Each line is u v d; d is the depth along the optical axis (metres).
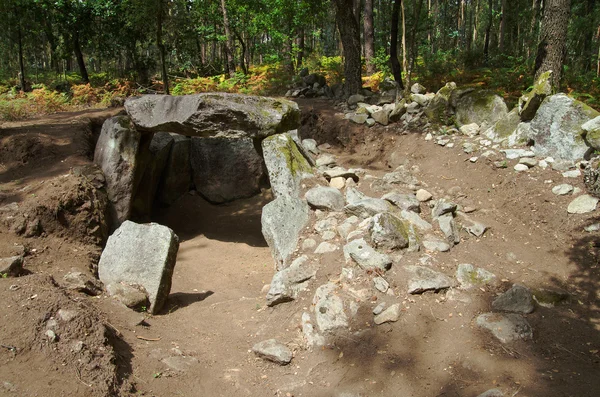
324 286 4.96
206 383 3.95
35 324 3.74
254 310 5.32
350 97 11.49
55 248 6.30
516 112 7.70
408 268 5.05
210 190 10.38
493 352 4.04
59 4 17.23
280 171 6.84
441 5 28.95
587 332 4.23
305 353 4.33
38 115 12.05
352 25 12.12
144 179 8.98
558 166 6.51
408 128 9.55
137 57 20.06
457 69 14.74
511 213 6.24
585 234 5.43
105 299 5.05
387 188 7.12
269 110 7.02
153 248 5.50
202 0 18.39
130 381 3.70
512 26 22.95
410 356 4.09
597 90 10.51
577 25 16.95
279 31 17.86
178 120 7.16
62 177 7.25
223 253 7.96
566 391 3.49
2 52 23.09
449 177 7.61
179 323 5.12
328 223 6.05
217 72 19.55
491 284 4.92
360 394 3.74
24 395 3.13
